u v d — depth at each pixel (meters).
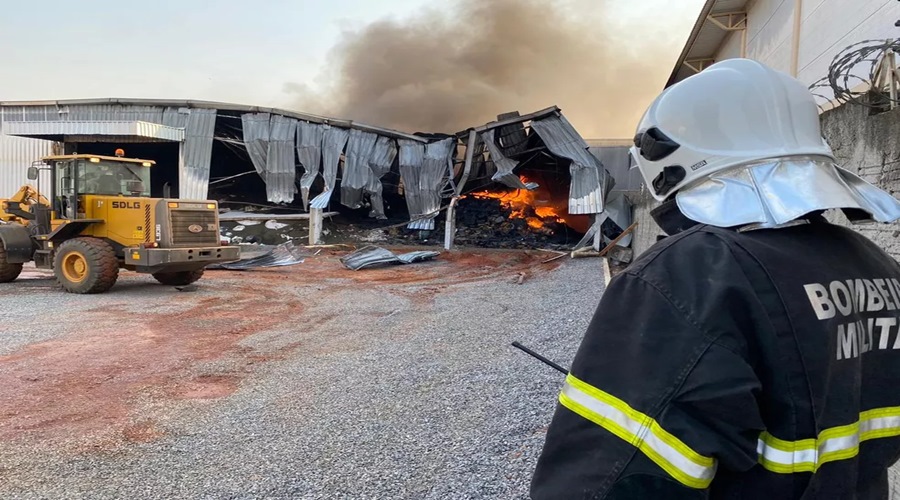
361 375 4.98
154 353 5.81
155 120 19.27
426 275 12.76
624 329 0.99
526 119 18.41
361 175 20.09
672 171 1.15
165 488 2.94
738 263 0.94
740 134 1.08
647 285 0.99
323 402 4.27
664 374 0.91
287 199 19.61
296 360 5.56
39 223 10.36
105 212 9.73
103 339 6.39
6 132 18.69
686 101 1.14
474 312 8.09
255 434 3.66
